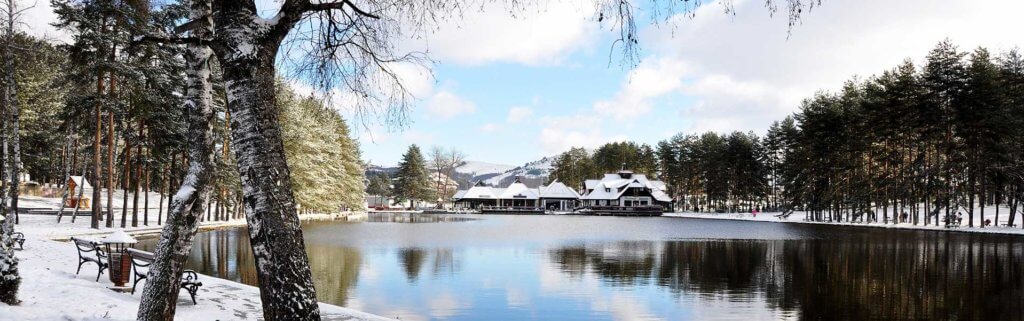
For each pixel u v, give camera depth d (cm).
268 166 419
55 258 1314
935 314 1142
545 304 1223
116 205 4984
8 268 703
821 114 5697
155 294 541
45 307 714
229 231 3150
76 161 6044
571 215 8475
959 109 4044
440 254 2184
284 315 408
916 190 4447
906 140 4638
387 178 13175
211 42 438
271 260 411
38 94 3966
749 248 2548
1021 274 1683
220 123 2959
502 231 3828
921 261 2017
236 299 949
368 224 4672
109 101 2481
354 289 1380
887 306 1219
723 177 8562
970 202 4009
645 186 9081
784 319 1101
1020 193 3862
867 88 5241
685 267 1842
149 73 2438
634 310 1176
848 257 2156
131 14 813
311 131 4603
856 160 5356
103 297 830
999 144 3912
